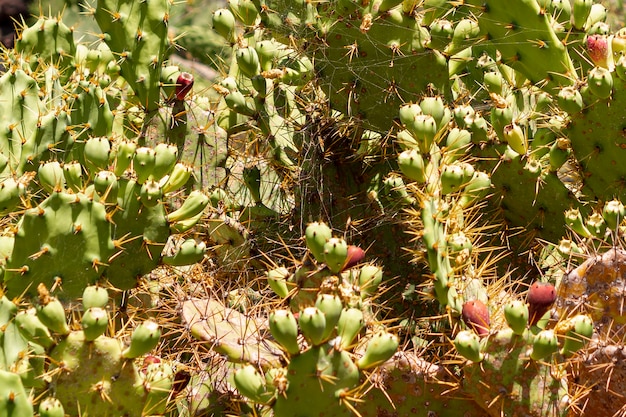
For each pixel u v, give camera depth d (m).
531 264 4.67
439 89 4.63
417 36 4.51
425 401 3.56
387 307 4.14
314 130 4.75
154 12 4.54
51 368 3.31
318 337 3.15
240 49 4.71
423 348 3.93
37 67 4.94
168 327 3.96
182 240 4.53
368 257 4.40
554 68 4.58
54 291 3.62
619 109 4.30
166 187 3.86
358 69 4.55
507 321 3.39
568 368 3.64
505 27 4.57
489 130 4.66
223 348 3.60
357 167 4.71
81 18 9.45
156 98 4.56
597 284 3.70
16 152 4.42
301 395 3.20
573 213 4.38
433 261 3.65
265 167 5.00
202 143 4.61
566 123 4.48
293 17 4.64
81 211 3.61
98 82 4.62
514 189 4.59
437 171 3.89
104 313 3.27
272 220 4.67
